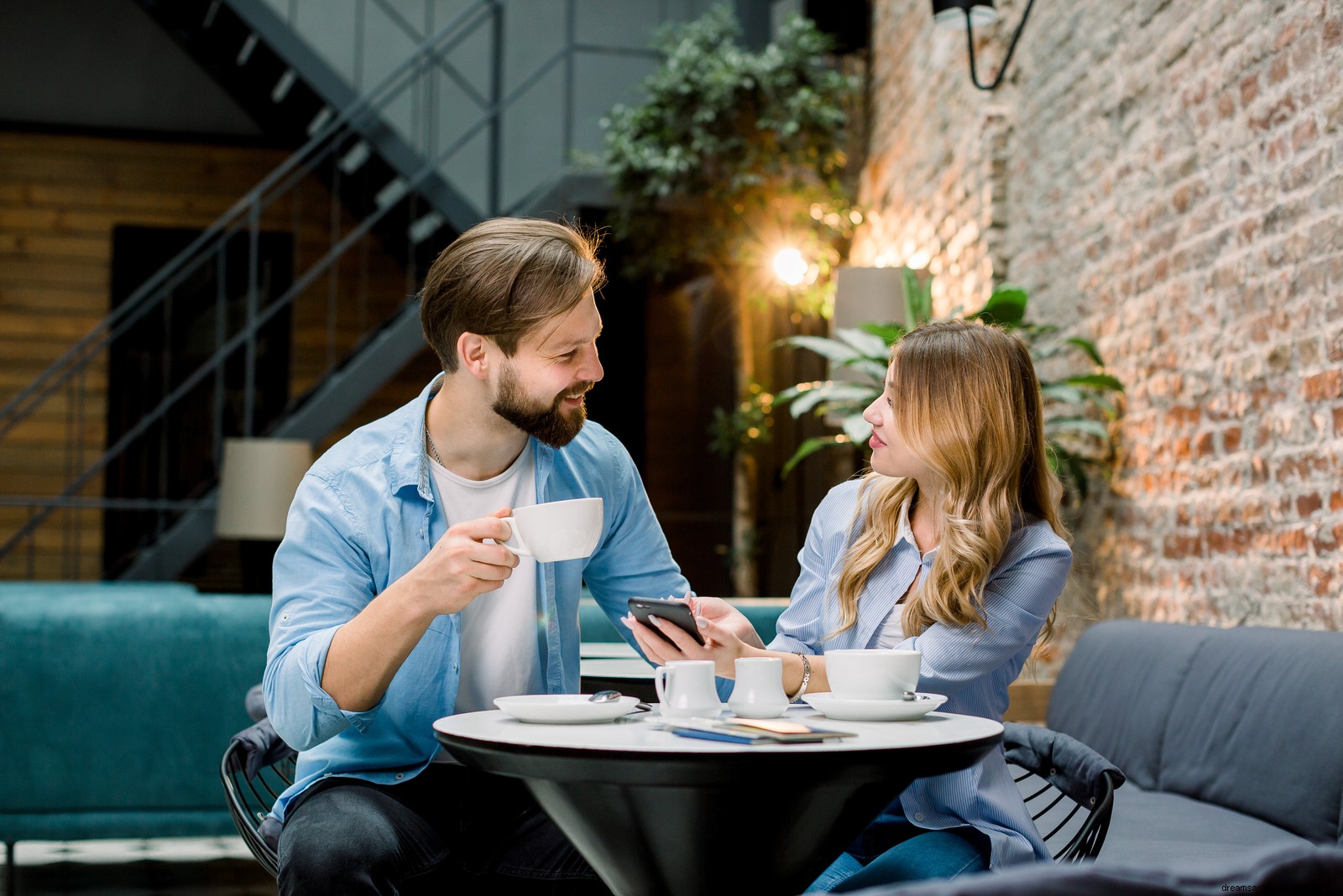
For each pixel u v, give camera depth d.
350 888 1.40
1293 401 2.79
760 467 7.43
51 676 3.36
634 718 1.41
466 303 1.63
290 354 8.20
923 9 5.73
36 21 8.06
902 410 1.79
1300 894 0.68
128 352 8.11
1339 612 2.59
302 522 1.68
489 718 1.39
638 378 8.24
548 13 7.58
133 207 8.12
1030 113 4.52
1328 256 2.66
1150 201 3.53
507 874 1.69
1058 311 4.21
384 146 6.76
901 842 1.62
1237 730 2.43
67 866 3.54
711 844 1.19
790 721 1.33
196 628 3.46
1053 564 1.75
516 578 1.75
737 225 6.48
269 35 6.74
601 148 7.59
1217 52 3.16
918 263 5.69
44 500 6.08
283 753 1.90
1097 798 1.59
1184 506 3.29
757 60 6.41
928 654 1.67
